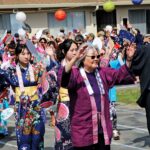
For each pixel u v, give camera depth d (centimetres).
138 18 2909
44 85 672
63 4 2773
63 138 670
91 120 538
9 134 1038
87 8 2817
